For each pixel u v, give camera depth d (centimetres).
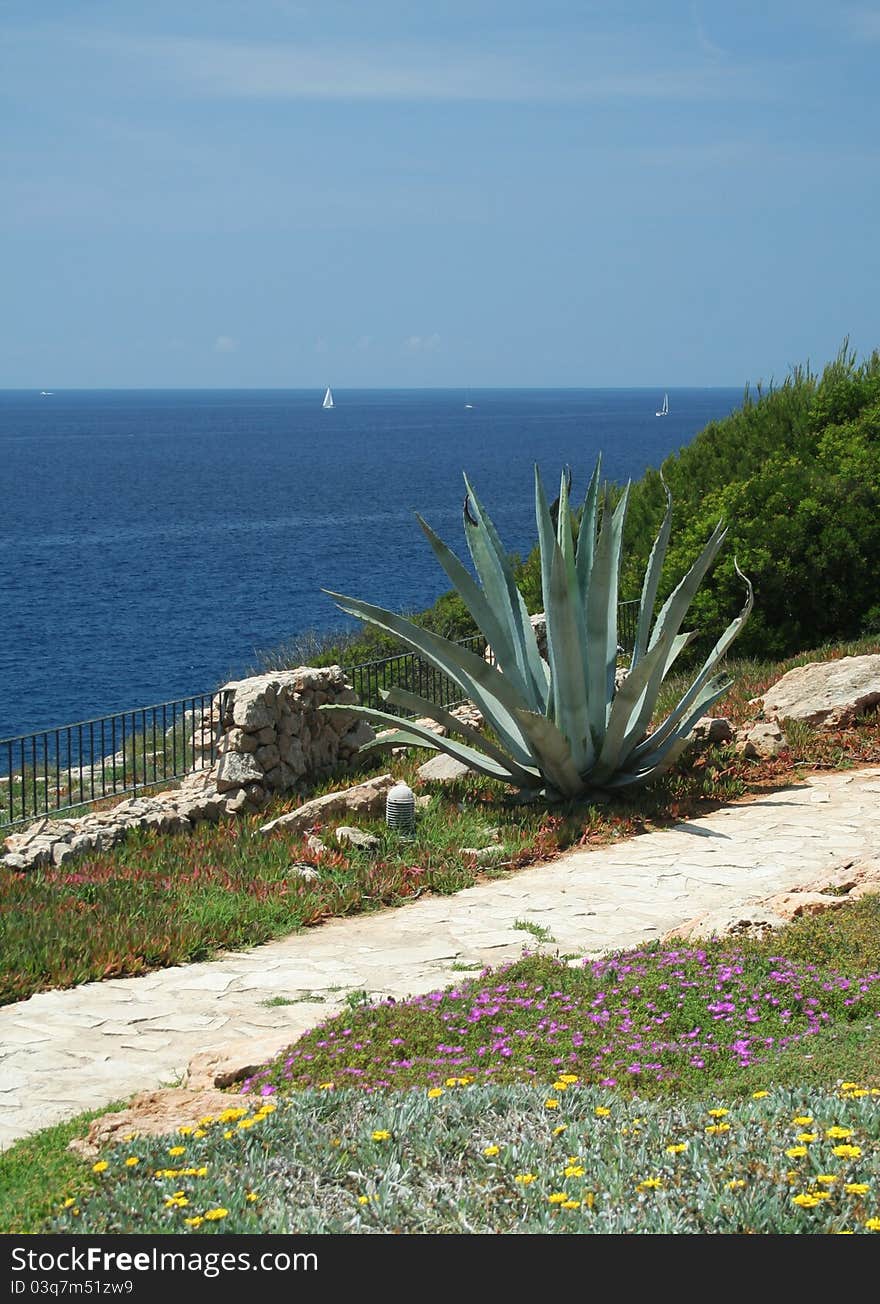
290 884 1202
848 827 1338
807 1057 698
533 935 1059
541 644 1945
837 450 2419
